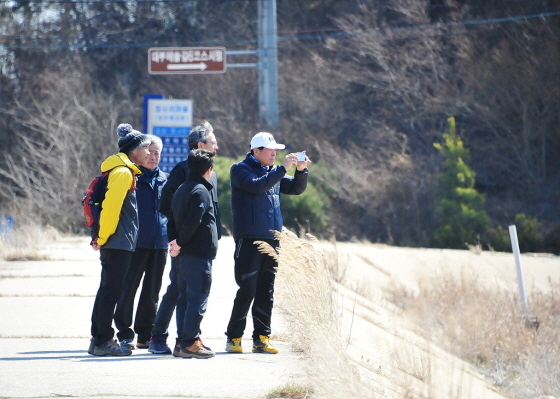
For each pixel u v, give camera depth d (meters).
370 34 143.12
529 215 126.81
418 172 129.25
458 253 84.06
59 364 29.56
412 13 144.38
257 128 142.50
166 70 107.31
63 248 69.38
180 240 29.91
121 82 152.88
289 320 32.56
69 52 151.62
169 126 96.06
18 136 137.75
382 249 82.88
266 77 120.75
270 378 27.67
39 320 38.56
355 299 48.94
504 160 134.50
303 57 148.88
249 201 31.92
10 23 153.12
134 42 156.38
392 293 64.25
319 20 152.12
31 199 105.62
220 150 141.88
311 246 31.55
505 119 135.12
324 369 25.22
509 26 138.75
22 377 27.45
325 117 141.38
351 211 127.12
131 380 27.20
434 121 138.38
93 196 30.64
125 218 30.55
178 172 31.44
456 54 137.88
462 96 136.75
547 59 134.38
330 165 133.25
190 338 30.67
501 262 82.06
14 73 146.88
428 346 32.44
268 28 119.19
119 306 33.03
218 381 27.20
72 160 113.81
